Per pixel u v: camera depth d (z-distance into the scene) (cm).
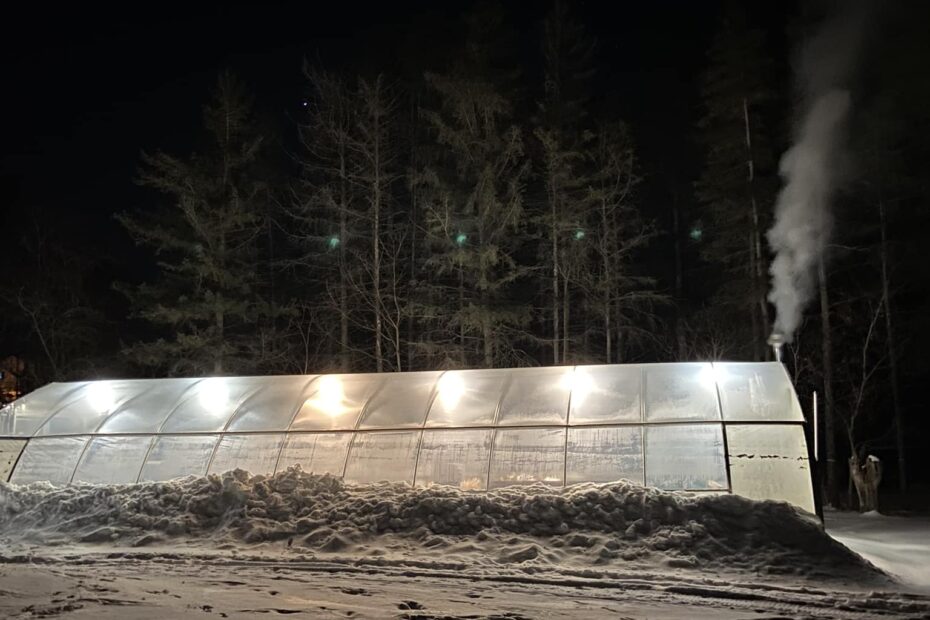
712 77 2989
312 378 1894
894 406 3095
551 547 1220
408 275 3316
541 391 1667
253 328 3391
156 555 1242
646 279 3066
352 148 2980
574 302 3391
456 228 2781
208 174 3067
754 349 2814
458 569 1123
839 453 3453
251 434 1716
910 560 1288
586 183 3194
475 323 2711
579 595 961
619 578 1068
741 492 1435
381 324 3028
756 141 2902
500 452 1548
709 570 1122
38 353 3728
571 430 1549
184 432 1756
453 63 3050
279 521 1367
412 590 967
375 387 1798
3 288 3603
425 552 1230
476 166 2830
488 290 2786
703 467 1447
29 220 3797
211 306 2875
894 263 2959
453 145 2822
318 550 1263
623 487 1320
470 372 1806
